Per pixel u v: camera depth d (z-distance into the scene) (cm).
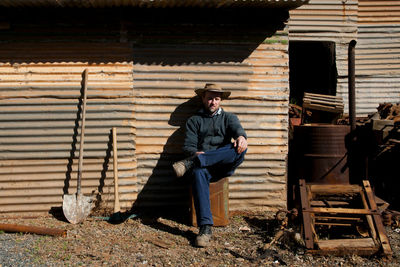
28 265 371
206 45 517
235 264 380
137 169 516
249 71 522
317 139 493
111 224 485
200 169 443
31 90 502
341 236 446
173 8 502
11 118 500
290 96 767
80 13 501
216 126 483
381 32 634
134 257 392
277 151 528
